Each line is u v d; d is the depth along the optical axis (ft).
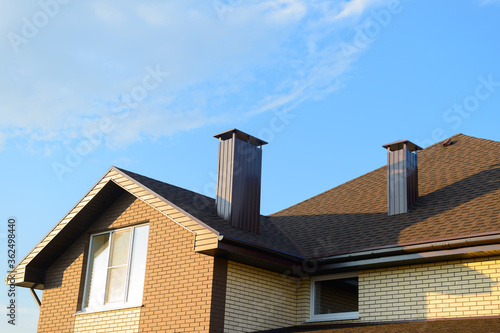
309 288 41.93
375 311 37.96
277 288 40.96
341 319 39.45
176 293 38.40
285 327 40.63
